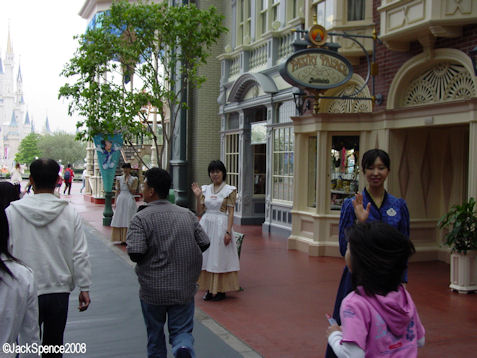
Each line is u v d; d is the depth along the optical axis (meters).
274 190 12.73
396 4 7.84
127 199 10.87
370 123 9.10
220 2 16.02
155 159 24.03
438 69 8.04
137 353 4.48
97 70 10.88
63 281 3.38
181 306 3.54
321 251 9.51
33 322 2.40
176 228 3.52
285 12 12.31
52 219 3.36
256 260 9.08
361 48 9.17
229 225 6.29
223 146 15.62
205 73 16.17
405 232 3.31
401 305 2.04
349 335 2.00
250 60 14.12
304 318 5.61
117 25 10.59
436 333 5.08
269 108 12.71
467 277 6.63
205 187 6.51
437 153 8.97
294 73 8.38
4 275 2.25
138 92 10.84
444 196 8.90
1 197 3.76
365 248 2.05
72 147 85.12
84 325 5.29
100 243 11.02
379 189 3.33
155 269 3.47
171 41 10.88
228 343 4.77
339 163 9.53
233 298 6.45
